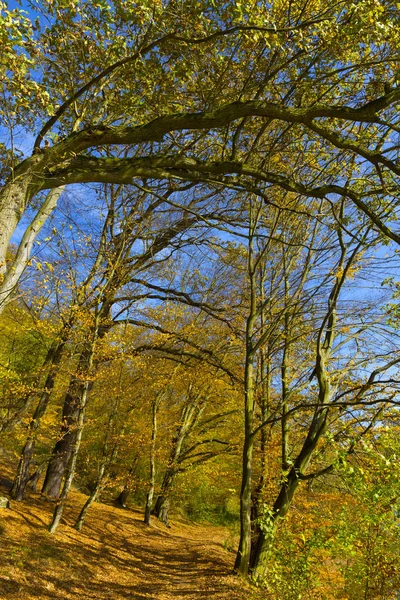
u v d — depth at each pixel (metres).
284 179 5.48
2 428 10.83
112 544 12.48
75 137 5.30
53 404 15.88
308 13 6.76
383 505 6.26
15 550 8.70
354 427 8.12
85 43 6.00
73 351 11.82
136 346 14.87
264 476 12.12
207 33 5.79
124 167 5.46
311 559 7.01
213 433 19.45
